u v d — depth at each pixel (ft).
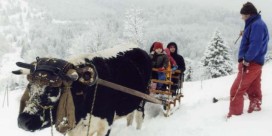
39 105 17.74
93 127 21.80
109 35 121.60
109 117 22.91
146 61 29.60
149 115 35.24
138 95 25.53
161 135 27.37
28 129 17.72
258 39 26.16
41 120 17.99
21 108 18.48
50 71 18.01
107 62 23.94
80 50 116.16
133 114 30.63
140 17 115.65
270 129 25.23
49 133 30.86
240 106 28.22
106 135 22.90
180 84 38.04
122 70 25.21
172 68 36.45
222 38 132.36
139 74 27.61
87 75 19.44
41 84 17.71
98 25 120.98
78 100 19.88
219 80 58.75
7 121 38.47
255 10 26.86
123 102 24.99
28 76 17.93
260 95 28.58
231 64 132.16
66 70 18.53
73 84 19.53
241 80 27.58
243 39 27.35
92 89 20.95
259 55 27.30
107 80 22.74
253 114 28.27
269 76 48.91
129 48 28.04
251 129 25.49
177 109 35.35
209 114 30.30
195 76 149.38
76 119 20.11
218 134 25.48
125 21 115.96
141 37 114.73
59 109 18.42
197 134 26.21
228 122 27.32
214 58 131.13
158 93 33.42
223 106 31.86
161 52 35.01
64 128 18.84
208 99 37.22
